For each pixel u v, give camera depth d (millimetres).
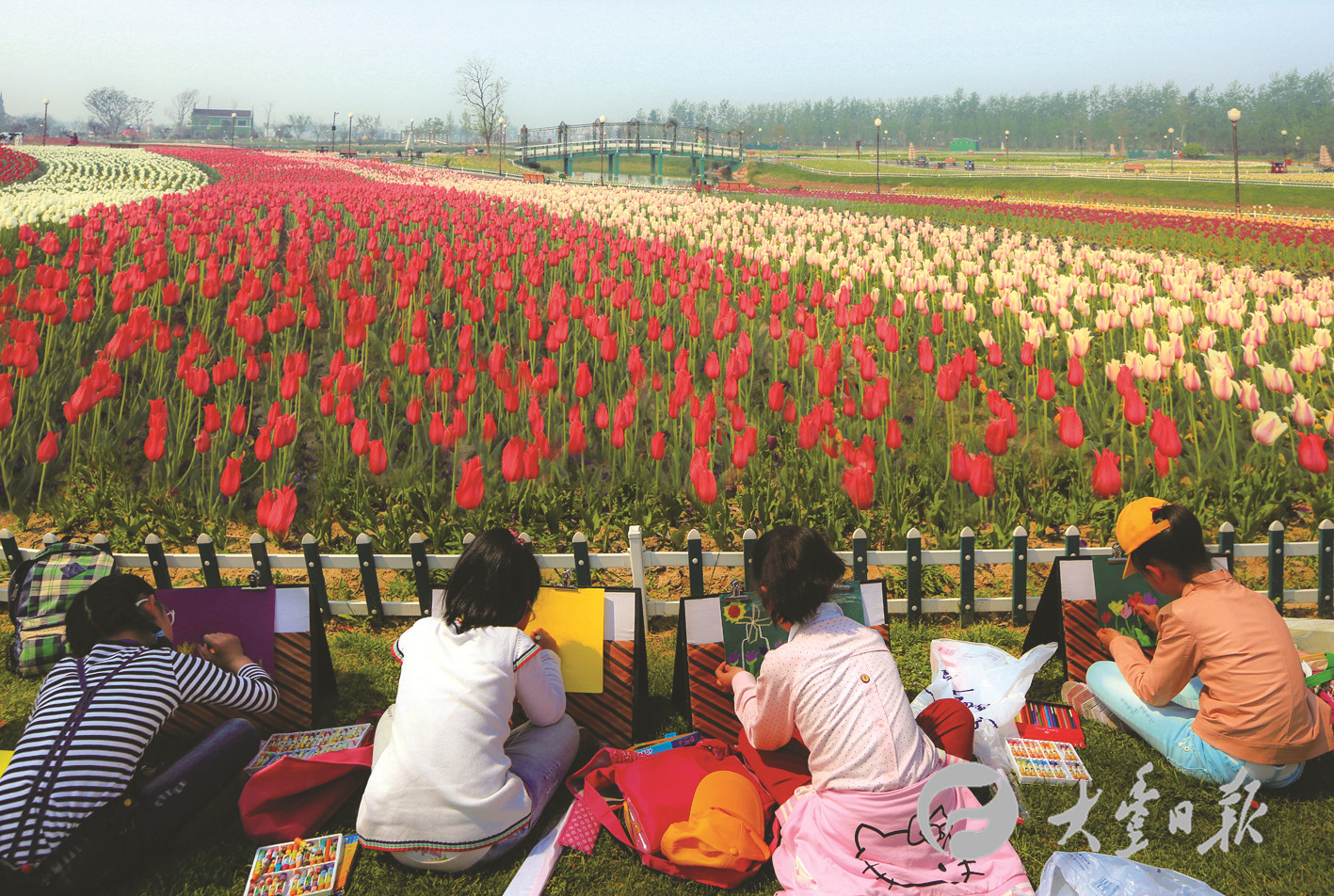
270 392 8609
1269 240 23266
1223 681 3449
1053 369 9711
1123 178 68750
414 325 9031
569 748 3602
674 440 7746
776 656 3145
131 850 3145
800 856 2973
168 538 6469
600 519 6426
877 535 6316
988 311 11844
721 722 4012
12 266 11531
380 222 14484
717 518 6305
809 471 6867
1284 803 3518
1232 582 3527
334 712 4391
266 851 3287
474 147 101500
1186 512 3551
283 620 4230
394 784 3141
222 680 3562
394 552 6121
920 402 8984
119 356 7375
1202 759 3553
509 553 3420
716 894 3117
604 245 13406
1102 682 4043
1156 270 14477
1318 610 5043
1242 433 8109
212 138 194250
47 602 4676
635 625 4168
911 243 16609
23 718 4234
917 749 2980
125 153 59500
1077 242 25094
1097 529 6488
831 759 2998
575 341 9305
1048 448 7672
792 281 13312
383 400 8328
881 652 3139
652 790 3357
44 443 6539
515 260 13102
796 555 3176
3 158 45688
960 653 4277
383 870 3240
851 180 78438
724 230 18359
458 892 3135
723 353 9359
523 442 6109
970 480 5680
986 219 29875
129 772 3121
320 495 6660
